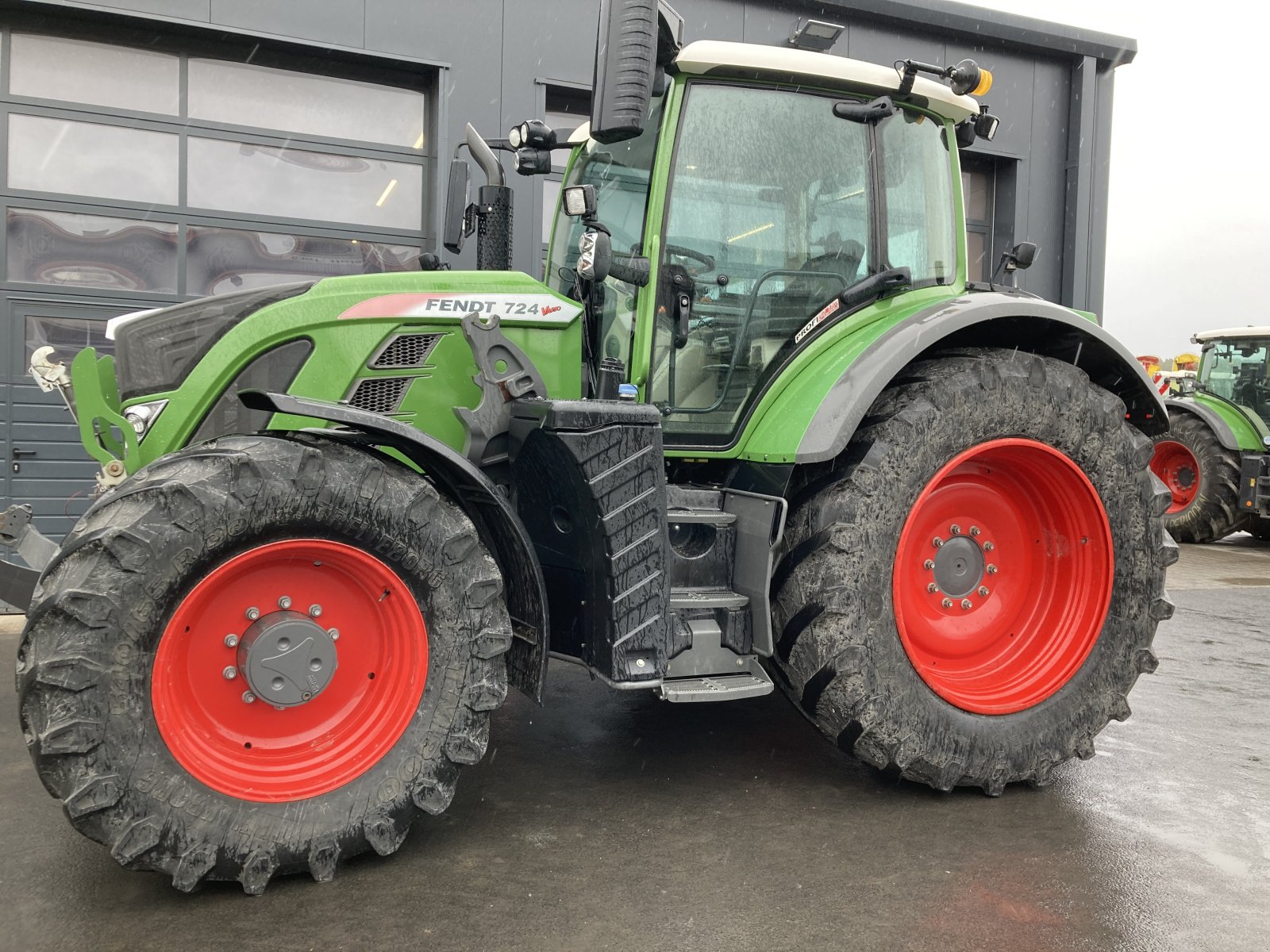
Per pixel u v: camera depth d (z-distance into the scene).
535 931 2.09
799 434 2.88
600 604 2.66
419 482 2.44
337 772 2.35
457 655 2.46
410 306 2.81
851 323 3.21
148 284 6.43
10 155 6.05
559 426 2.53
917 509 2.91
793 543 2.88
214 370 2.71
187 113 6.47
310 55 6.70
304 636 2.33
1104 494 3.16
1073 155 9.62
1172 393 10.26
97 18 6.13
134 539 2.10
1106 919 2.20
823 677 2.80
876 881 2.38
